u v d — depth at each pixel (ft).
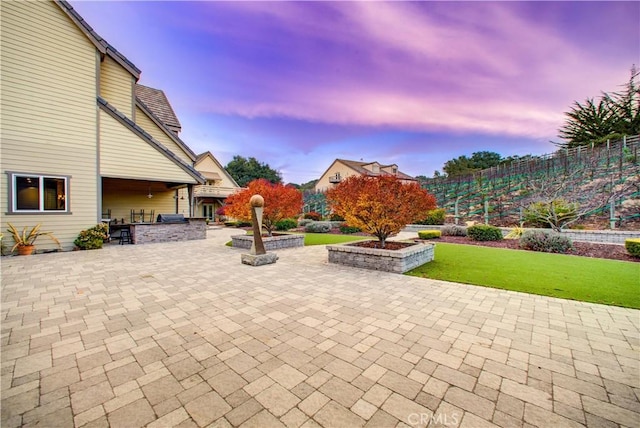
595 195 40.34
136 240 34.60
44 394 6.77
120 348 9.08
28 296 14.34
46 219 27.99
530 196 45.96
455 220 53.83
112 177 32.27
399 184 22.06
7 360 8.33
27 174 26.99
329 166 125.29
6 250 25.94
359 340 9.64
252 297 14.30
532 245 29.81
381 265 20.24
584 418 6.03
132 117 38.01
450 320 11.41
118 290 15.43
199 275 18.84
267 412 6.17
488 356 8.62
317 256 26.43
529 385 7.18
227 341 9.57
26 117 26.99
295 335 10.02
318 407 6.32
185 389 6.99
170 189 47.67
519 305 13.15
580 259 24.13
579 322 11.20
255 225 22.88
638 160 38.81
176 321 11.27
